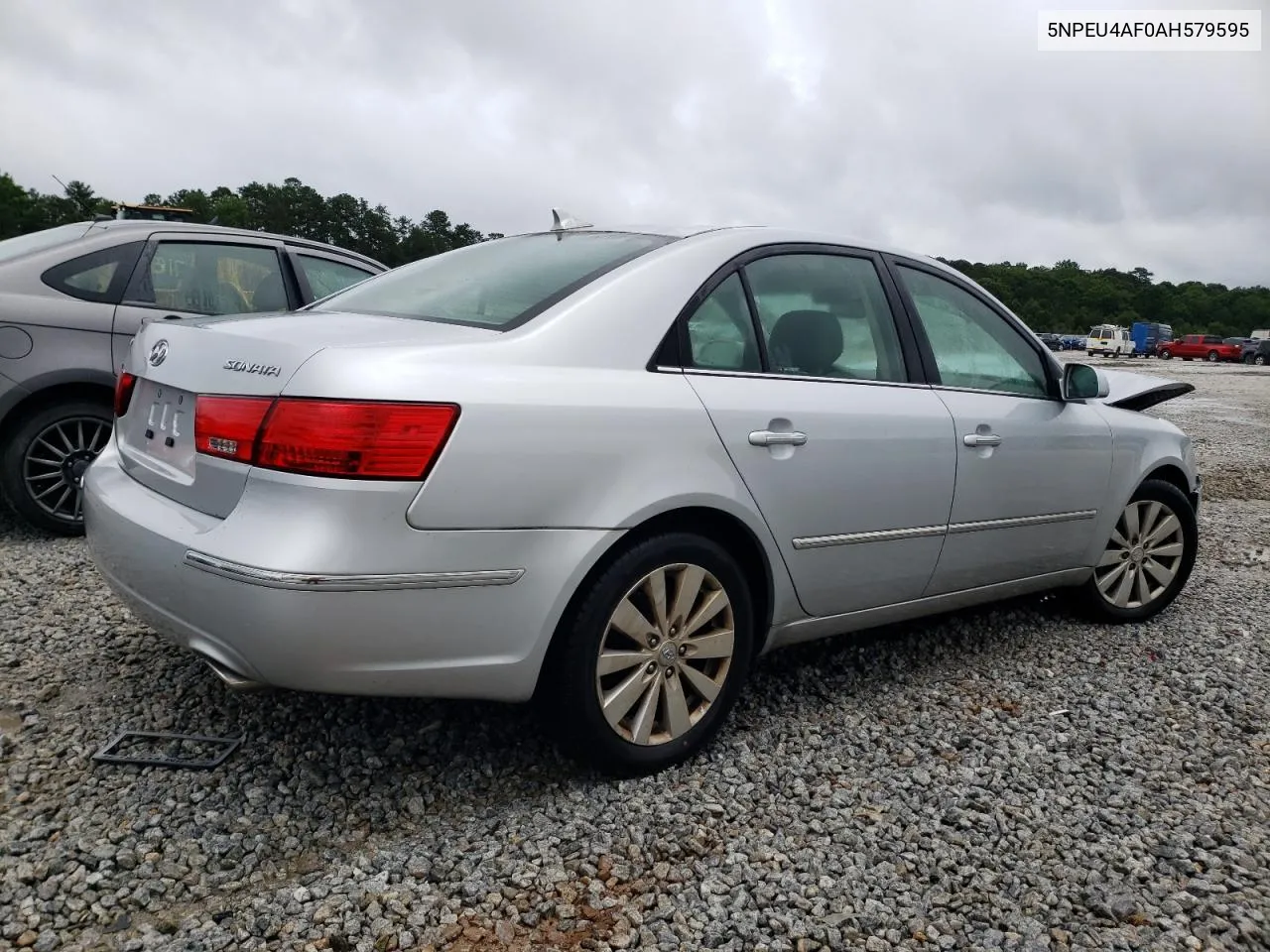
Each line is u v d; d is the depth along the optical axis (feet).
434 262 11.40
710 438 8.98
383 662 7.57
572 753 8.85
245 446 7.55
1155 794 9.43
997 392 12.23
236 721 9.79
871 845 8.30
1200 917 7.54
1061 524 12.96
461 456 7.54
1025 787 9.42
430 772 9.07
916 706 11.23
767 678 11.77
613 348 8.72
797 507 9.72
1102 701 11.58
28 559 15.03
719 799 8.89
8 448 15.97
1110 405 14.62
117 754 9.07
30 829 7.78
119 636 11.88
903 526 10.81
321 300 11.20
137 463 9.21
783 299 10.28
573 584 8.18
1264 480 31.04
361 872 7.51
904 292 11.55
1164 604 15.02
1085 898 7.74
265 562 7.17
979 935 7.24
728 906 7.38
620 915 7.21
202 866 7.53
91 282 16.69
